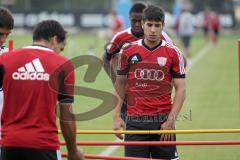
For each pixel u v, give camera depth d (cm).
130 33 3228
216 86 7250
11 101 2214
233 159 3812
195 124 4856
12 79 2211
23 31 17800
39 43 2259
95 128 4731
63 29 2286
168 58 2781
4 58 2242
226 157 3859
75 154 2252
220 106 5788
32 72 2209
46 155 2192
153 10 2759
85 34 17338
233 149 4103
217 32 13775
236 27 18812
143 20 2791
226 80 7800
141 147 2798
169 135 2762
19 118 2198
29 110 2198
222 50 12312
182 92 2766
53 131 2209
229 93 6656
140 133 2759
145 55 2802
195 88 7088
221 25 18738
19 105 2206
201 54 11512
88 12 18038
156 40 2781
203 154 3956
